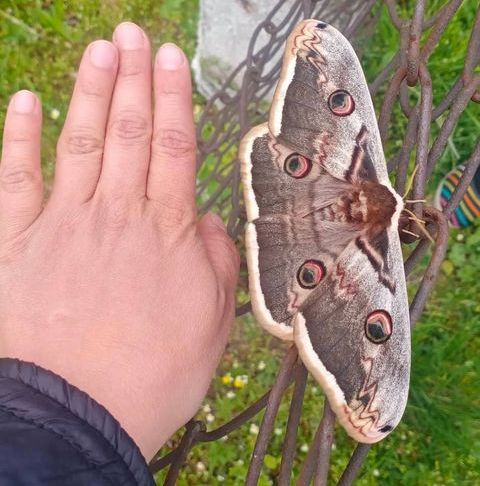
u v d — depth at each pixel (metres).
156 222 0.23
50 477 0.16
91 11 0.57
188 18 0.58
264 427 0.17
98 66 0.23
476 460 0.48
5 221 0.23
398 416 0.19
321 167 0.23
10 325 0.21
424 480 0.48
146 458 0.20
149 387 0.21
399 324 0.21
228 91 0.52
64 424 0.17
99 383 0.20
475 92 0.20
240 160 0.24
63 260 0.22
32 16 0.57
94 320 0.21
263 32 0.44
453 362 0.49
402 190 0.20
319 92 0.23
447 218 0.18
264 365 0.51
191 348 0.22
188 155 0.24
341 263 0.22
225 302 0.24
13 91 0.56
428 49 0.20
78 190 0.23
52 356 0.20
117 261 0.22
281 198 0.23
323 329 0.21
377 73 0.53
